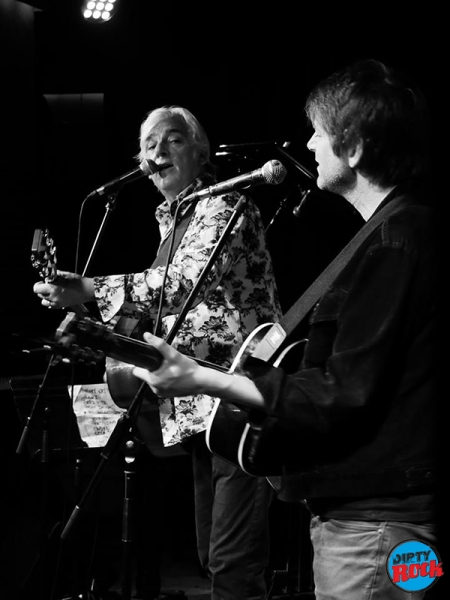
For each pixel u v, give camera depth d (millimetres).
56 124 5266
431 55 4047
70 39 5113
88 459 3109
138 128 5199
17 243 4973
